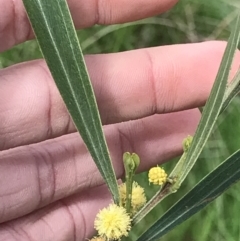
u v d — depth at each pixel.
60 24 0.08
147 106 0.11
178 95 0.11
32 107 0.10
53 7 0.08
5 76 0.10
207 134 0.08
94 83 0.10
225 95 0.08
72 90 0.08
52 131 0.11
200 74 0.11
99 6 0.10
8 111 0.10
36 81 0.10
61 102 0.10
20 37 0.10
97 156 0.08
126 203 0.08
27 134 0.10
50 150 0.11
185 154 0.08
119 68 0.10
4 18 0.10
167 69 0.11
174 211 0.08
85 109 0.08
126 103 0.11
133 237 0.18
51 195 0.11
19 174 0.11
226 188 0.08
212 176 0.08
